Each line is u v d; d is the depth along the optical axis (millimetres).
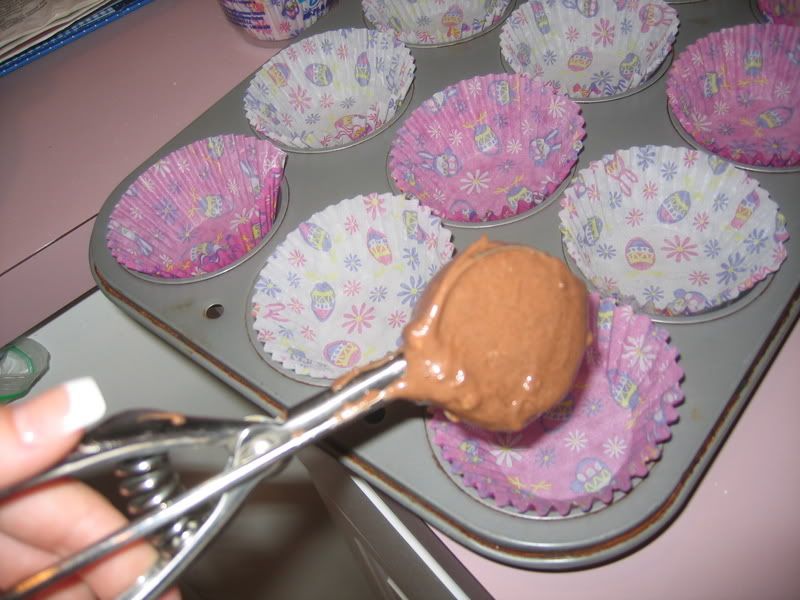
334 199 273
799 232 231
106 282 262
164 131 298
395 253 267
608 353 217
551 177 263
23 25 338
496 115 299
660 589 175
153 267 261
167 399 325
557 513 182
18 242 266
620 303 222
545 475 209
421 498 192
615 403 218
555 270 154
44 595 185
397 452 200
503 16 322
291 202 275
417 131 287
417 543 219
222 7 321
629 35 316
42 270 270
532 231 251
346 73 325
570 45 327
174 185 287
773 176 248
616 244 263
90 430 140
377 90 321
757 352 206
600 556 176
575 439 214
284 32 320
